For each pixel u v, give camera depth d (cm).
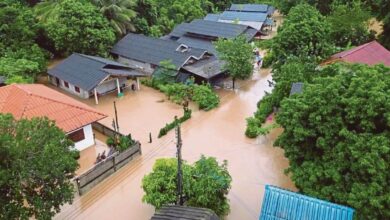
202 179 2191
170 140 3200
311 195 1994
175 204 2122
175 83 4178
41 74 4631
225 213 2236
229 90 4288
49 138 2030
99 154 2917
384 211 1770
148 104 3916
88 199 2503
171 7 6888
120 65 4209
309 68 3397
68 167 2011
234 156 2950
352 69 2302
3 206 1766
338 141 1969
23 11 5041
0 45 4528
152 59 4641
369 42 4406
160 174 2266
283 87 3391
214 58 4694
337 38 4775
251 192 2520
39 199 1861
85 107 3122
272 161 2867
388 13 4575
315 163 2048
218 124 3478
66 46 4800
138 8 6047
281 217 1930
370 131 1903
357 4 4859
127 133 3331
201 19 6550
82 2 5069
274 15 8188
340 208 1847
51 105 3008
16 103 3017
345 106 1970
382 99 1848
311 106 2045
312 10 4200
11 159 1786
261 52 5666
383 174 1786
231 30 5597
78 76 4025
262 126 3331
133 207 2428
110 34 4916
